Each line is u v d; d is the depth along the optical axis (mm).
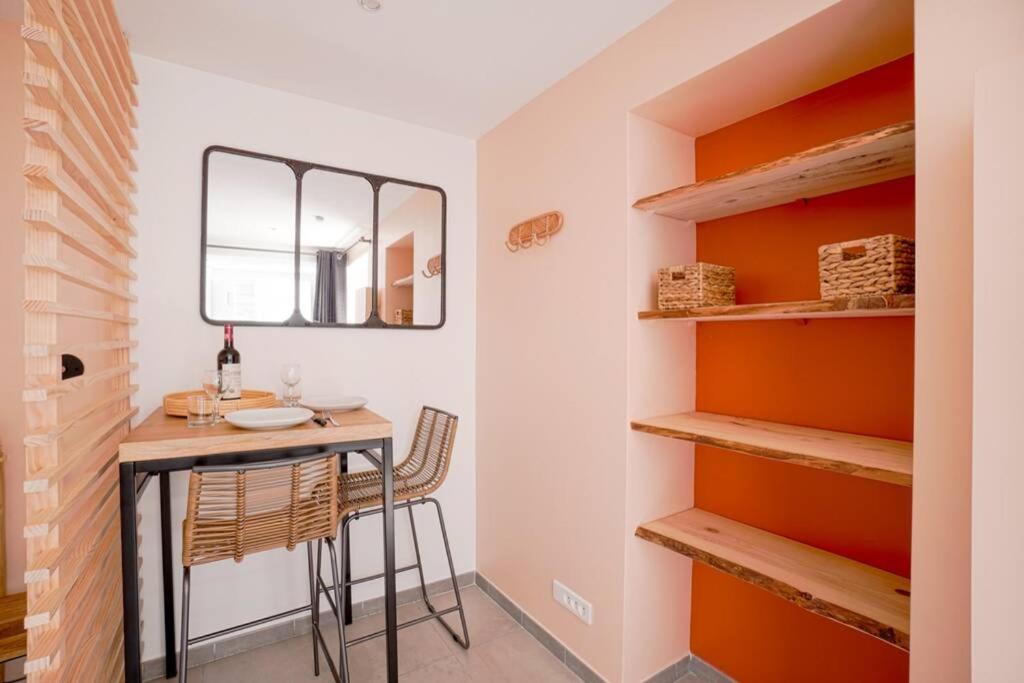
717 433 1470
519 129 2275
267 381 2084
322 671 1906
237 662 1956
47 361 1019
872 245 1141
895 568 1354
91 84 1180
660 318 1614
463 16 1638
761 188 1449
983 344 755
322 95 2156
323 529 1548
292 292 2125
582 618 1889
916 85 1016
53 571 1035
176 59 1883
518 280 2275
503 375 2383
